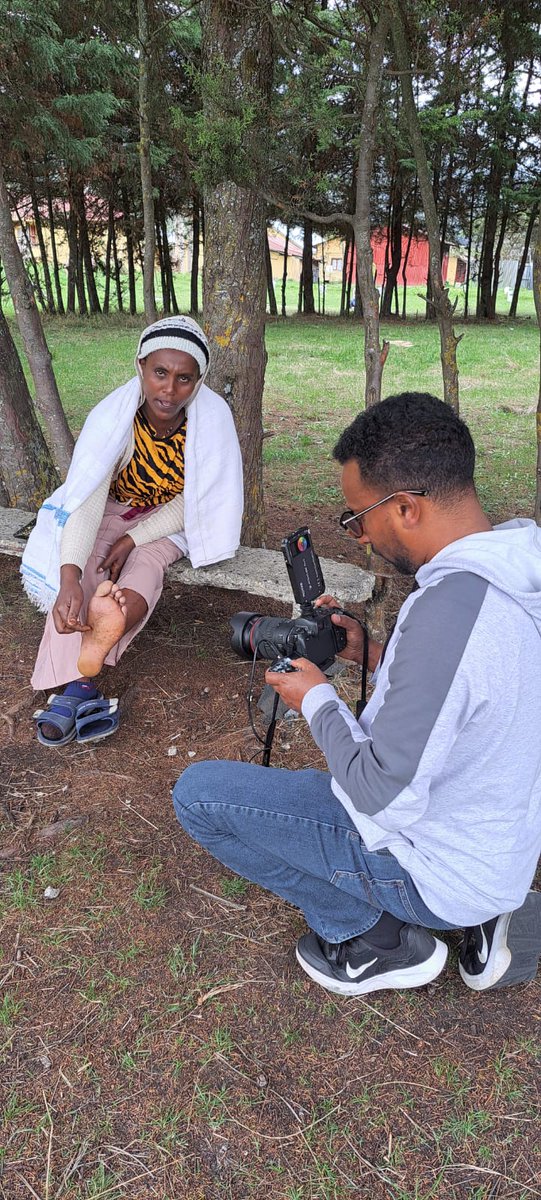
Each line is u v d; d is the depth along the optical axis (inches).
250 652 85.0
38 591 115.9
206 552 122.0
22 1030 74.9
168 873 93.4
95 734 114.0
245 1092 69.6
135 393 111.0
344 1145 65.6
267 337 743.7
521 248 1640.0
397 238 986.1
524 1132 66.3
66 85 526.6
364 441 57.1
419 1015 76.5
